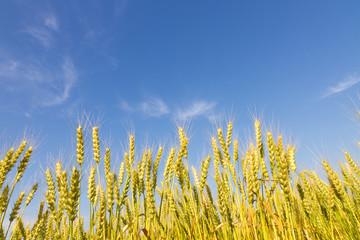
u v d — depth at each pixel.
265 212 0.56
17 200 0.61
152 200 0.56
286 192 0.50
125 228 0.51
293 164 0.56
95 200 0.57
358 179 0.76
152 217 0.55
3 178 0.51
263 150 0.58
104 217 0.49
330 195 0.58
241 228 0.56
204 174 0.60
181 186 0.65
